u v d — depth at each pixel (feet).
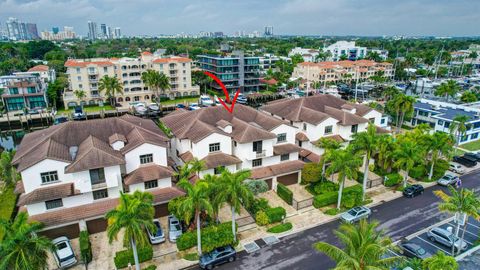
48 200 114.83
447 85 329.31
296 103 200.95
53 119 317.83
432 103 291.17
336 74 480.64
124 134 147.02
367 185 162.61
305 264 108.37
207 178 113.09
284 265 107.86
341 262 74.74
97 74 364.38
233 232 115.55
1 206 138.82
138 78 391.24
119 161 121.90
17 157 127.75
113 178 122.31
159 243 117.39
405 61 564.30
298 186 163.02
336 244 118.62
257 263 108.78
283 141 165.37
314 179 155.43
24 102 335.67
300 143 182.91
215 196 108.88
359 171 175.73
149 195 102.94
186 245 113.70
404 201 151.02
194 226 121.19
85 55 649.20
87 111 331.77
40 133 149.28
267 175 152.35
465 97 316.81
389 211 141.90
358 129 183.83
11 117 310.65
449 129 213.46
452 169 185.47
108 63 368.07
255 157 150.51
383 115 244.01
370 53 654.53
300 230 127.24
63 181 120.98
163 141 145.18
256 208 134.82
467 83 449.06
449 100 338.54
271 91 433.48
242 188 108.78
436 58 580.30
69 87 403.54
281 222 132.16
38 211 115.96
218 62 413.59
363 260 76.18
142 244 90.17
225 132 153.58
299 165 161.99
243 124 159.43
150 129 157.99
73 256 106.22
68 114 321.93
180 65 407.44
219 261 106.73
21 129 313.53
